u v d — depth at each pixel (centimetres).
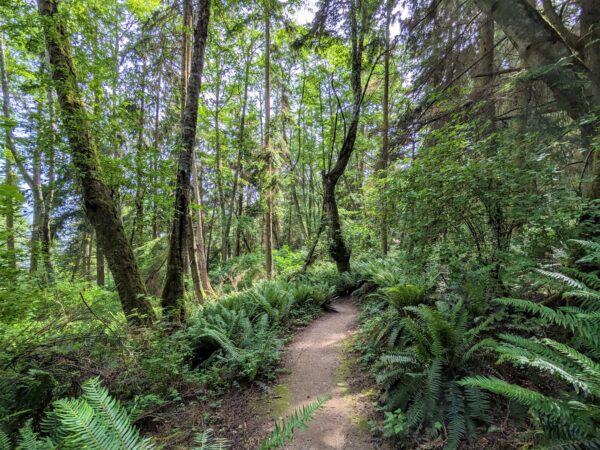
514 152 371
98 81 567
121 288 550
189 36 940
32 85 519
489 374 265
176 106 1356
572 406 172
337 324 624
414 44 689
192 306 737
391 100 1301
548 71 371
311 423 296
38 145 508
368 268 832
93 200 555
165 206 600
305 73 1526
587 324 212
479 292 341
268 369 412
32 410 277
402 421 259
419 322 384
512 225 367
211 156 1666
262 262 1459
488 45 659
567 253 318
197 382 375
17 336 340
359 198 1399
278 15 959
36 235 681
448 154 430
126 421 174
